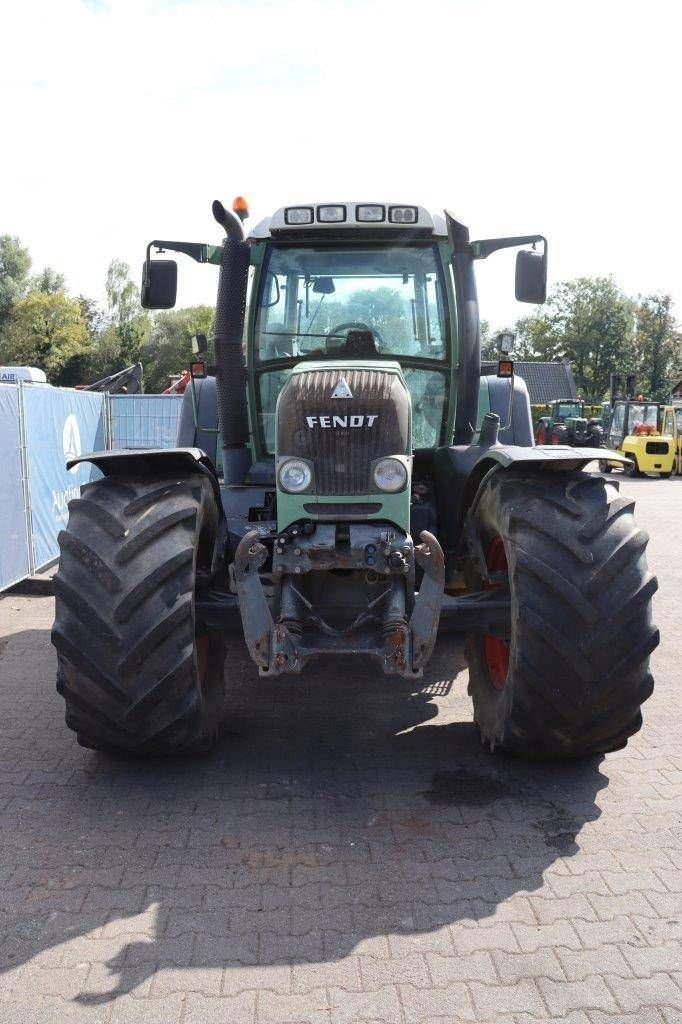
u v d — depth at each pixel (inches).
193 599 129.1
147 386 2805.1
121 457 131.3
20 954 98.0
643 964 96.2
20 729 164.7
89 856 118.7
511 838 123.6
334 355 187.5
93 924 103.3
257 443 190.5
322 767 147.8
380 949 98.7
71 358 2731.3
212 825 127.3
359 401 138.4
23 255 2797.7
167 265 184.4
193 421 222.2
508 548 133.4
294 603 132.8
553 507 132.1
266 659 128.7
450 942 100.0
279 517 136.9
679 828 126.6
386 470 135.0
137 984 93.0
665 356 2903.5
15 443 290.8
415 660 128.5
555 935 101.3
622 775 144.7
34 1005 90.0
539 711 130.1
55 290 3036.4
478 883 112.2
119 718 127.3
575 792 138.3
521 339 3341.5
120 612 121.9
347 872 114.8
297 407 139.0
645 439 890.7
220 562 151.2
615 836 124.3
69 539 127.3
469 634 162.6
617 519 131.8
